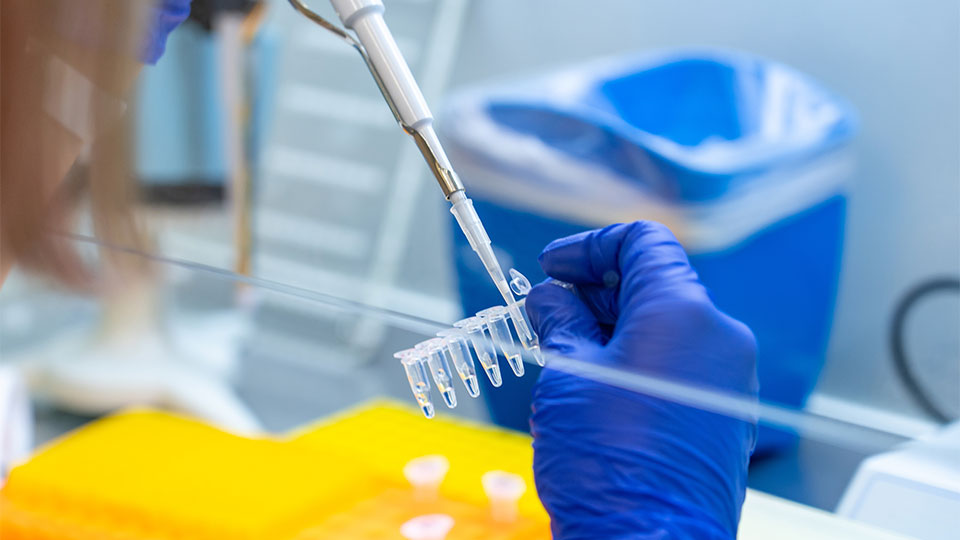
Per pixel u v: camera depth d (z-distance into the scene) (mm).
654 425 593
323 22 562
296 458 811
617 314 590
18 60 565
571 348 572
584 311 585
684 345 562
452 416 875
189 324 1346
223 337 1408
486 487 756
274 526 742
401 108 547
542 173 588
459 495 768
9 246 594
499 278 561
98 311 1484
